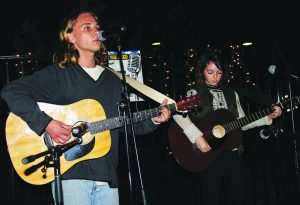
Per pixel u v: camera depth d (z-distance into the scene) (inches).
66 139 108.7
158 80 207.5
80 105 113.3
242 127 164.7
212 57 159.3
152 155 224.8
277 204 204.5
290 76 164.1
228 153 155.2
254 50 214.5
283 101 163.0
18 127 112.9
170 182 215.6
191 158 155.6
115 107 117.3
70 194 108.2
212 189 152.6
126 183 213.2
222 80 165.2
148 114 123.3
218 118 158.4
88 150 112.0
